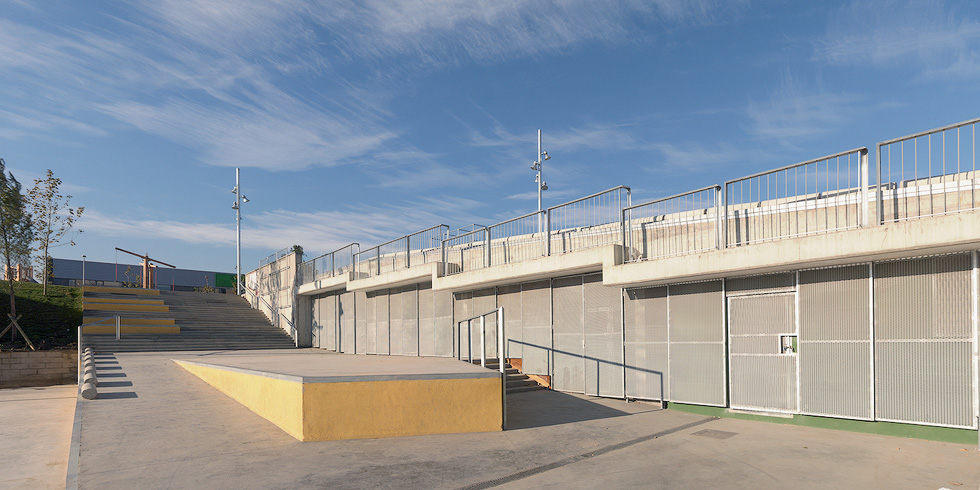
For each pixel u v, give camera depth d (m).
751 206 11.81
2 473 8.44
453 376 10.06
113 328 26.86
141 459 7.79
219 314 33.09
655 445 9.25
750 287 11.92
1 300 27.08
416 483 6.95
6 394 18.36
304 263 30.70
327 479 7.04
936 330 9.37
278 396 9.99
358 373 9.91
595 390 15.10
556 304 16.48
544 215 16.16
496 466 7.79
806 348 10.96
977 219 7.99
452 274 18.95
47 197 28.55
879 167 9.44
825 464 7.98
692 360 12.84
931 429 9.40
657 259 12.55
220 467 7.47
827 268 10.73
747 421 11.51
